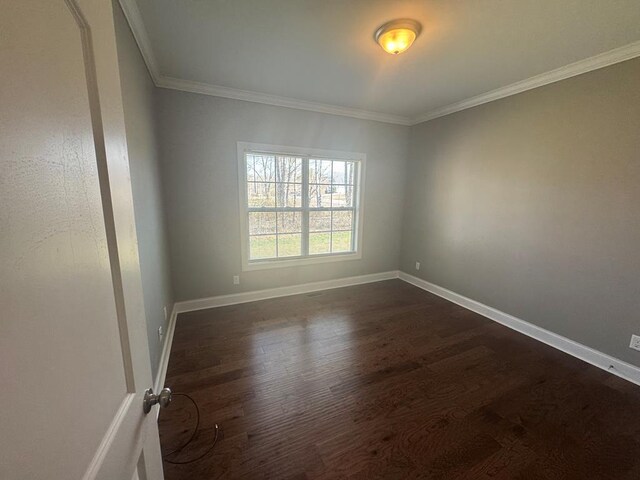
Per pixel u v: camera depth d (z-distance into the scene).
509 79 2.58
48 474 0.34
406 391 1.88
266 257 3.52
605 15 1.66
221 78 2.64
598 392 1.90
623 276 2.07
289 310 3.17
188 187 2.94
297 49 2.11
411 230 4.14
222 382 1.95
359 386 1.92
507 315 2.87
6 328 0.28
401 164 4.12
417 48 2.08
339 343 2.48
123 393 0.60
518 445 1.49
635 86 1.95
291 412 1.69
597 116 2.14
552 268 2.48
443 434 1.55
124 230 0.63
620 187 2.05
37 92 0.36
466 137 3.23
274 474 1.31
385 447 1.46
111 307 0.56
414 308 3.27
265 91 2.96
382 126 3.88
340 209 3.92
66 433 0.38
